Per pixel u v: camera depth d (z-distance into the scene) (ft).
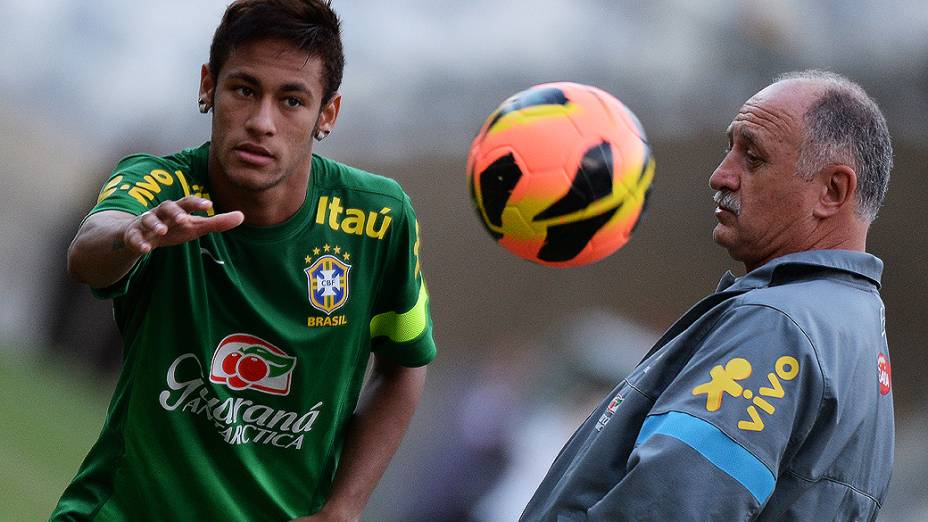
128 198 35.63
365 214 39.65
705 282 160.25
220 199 37.73
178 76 331.16
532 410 103.71
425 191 197.36
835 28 169.07
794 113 35.96
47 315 195.72
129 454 38.06
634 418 35.50
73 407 156.04
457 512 95.76
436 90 211.20
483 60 213.46
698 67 179.73
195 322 37.68
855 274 35.60
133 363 37.99
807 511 33.42
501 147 32.83
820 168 35.76
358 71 216.95
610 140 32.63
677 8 186.09
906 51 158.10
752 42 177.27
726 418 32.50
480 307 175.01
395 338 42.11
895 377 135.85
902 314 138.31
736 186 36.60
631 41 191.52
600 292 164.96
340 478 41.60
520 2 211.20
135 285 37.76
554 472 37.63
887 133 37.06
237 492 39.27
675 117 174.60
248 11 35.40
